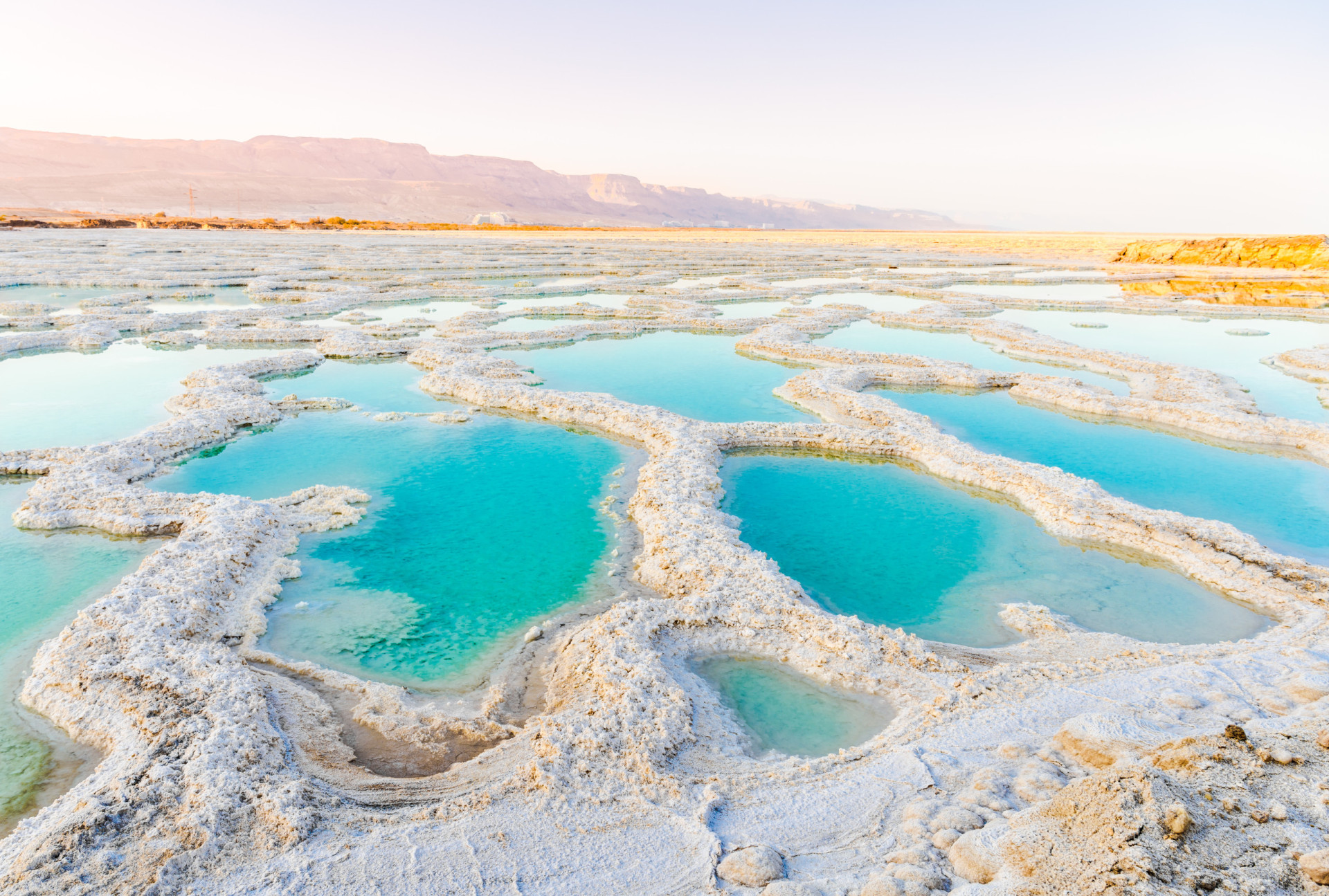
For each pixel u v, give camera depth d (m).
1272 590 10.99
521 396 20.33
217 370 22.19
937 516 14.04
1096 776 5.38
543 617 10.34
